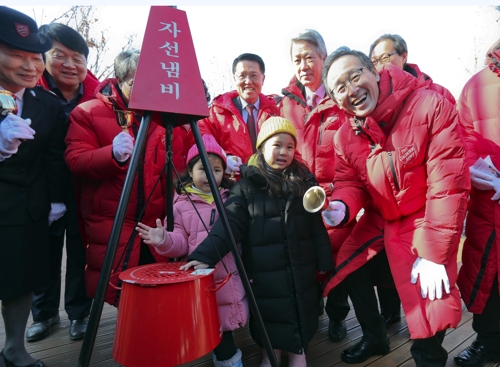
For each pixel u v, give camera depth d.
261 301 1.68
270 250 1.69
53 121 1.92
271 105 2.71
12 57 1.62
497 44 1.82
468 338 2.11
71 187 2.20
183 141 2.30
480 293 1.78
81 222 2.11
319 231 1.84
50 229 2.11
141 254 2.09
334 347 2.05
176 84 1.31
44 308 2.26
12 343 1.80
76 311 2.23
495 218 1.73
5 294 1.67
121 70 1.84
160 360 1.17
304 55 2.49
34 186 1.84
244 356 1.97
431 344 1.57
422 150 1.59
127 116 1.75
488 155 1.82
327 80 1.70
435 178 1.56
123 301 1.25
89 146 1.97
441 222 1.51
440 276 1.50
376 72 1.69
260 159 1.81
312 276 1.75
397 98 1.61
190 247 1.79
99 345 2.12
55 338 2.24
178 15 1.37
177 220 1.85
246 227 1.75
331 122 2.34
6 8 1.62
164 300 1.19
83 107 1.99
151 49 1.30
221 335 1.36
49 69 2.22
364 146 1.78
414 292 1.56
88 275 1.96
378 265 1.92
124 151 1.74
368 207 1.93
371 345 1.88
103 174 1.85
